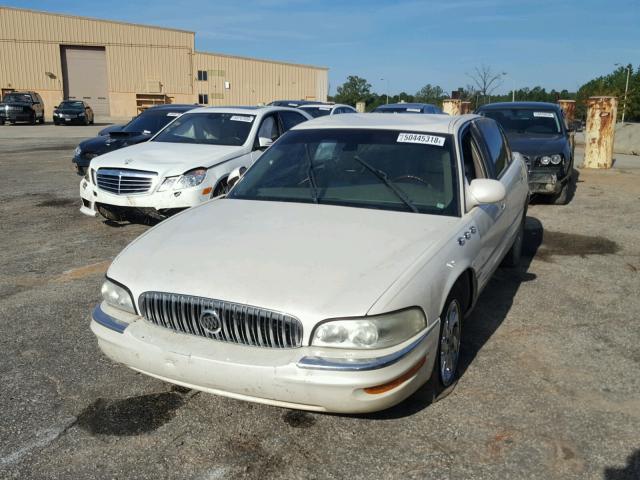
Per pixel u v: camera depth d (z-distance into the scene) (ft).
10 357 13.34
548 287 18.43
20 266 20.08
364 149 14.42
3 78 151.64
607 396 11.87
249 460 9.86
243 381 9.45
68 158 51.88
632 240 24.31
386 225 11.92
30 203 30.81
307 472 9.56
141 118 38.52
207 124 28.14
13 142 69.31
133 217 23.76
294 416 11.10
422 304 9.99
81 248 22.36
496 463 9.76
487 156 16.25
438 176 13.44
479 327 15.24
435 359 10.62
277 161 14.99
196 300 9.90
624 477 9.44
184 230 12.19
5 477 9.35
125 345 10.27
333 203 13.20
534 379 12.51
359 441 10.35
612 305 16.93
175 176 23.13
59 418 10.98
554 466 9.70
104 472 9.53
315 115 45.68
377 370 9.20
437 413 11.16
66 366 12.95
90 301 16.83
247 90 168.04
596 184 39.68
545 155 30.40
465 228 12.33
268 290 9.71
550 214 29.68
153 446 10.21
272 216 12.57
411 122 15.28
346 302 9.43
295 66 171.01
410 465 9.71
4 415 11.03
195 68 163.32
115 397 11.73
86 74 157.89
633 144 64.08
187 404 11.51
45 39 152.46
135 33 157.69
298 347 9.43
